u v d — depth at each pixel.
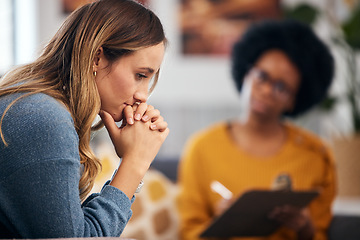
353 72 5.33
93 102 1.67
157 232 3.48
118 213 1.62
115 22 1.69
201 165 3.40
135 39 1.68
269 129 3.41
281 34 3.35
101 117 1.77
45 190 1.47
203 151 3.42
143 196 3.53
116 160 3.53
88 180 1.76
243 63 3.40
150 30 1.71
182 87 6.64
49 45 1.77
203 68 6.67
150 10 1.78
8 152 1.49
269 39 3.34
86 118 1.66
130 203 1.67
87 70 1.66
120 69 1.69
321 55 3.43
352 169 4.40
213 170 3.38
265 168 3.35
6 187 1.49
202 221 3.32
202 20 6.71
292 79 3.33
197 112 6.61
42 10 6.25
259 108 3.31
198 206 3.36
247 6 6.71
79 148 1.71
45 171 1.47
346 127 6.20
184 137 6.58
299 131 3.52
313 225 3.12
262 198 2.75
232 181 3.34
